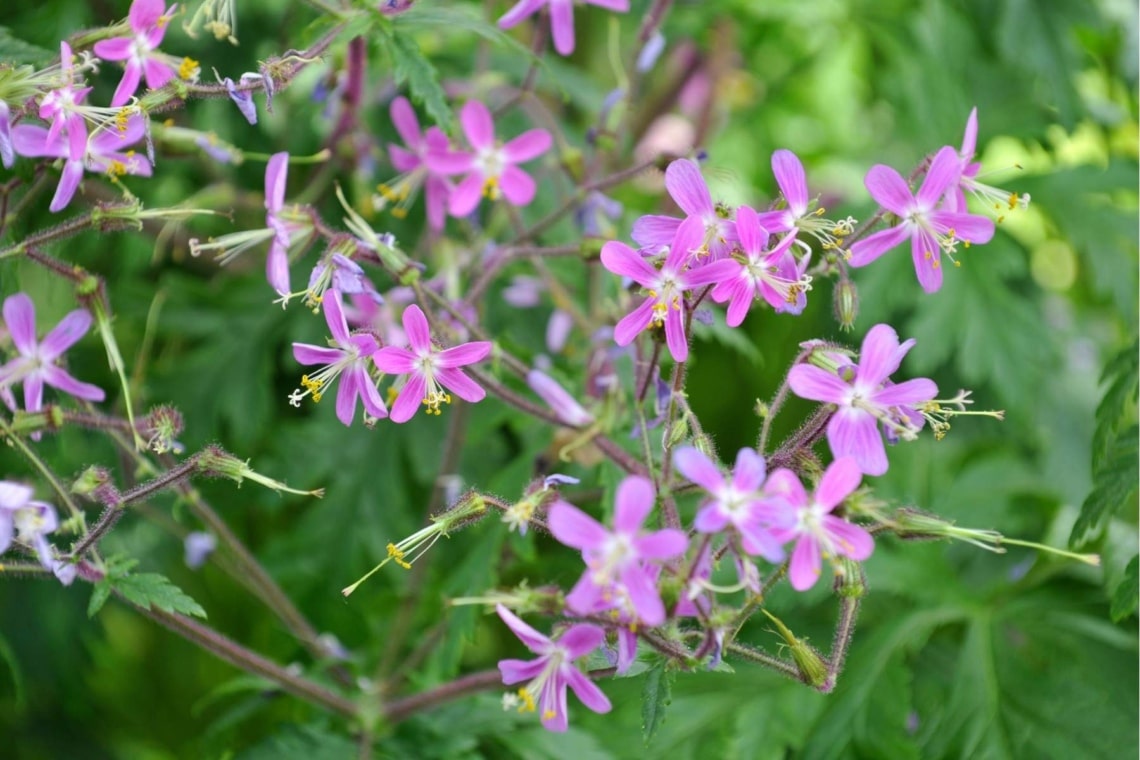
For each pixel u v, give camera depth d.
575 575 0.91
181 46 0.94
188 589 0.98
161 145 0.85
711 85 1.04
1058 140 1.06
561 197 0.94
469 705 0.88
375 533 0.94
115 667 1.01
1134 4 1.08
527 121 0.98
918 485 0.96
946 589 0.93
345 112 0.89
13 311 0.78
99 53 0.80
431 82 0.82
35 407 0.79
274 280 0.80
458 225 0.95
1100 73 1.15
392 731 0.87
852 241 0.78
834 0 1.07
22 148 0.79
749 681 0.90
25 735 0.98
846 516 0.73
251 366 0.95
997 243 0.98
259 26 0.95
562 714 0.75
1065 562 0.92
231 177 0.95
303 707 0.95
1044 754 0.88
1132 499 0.95
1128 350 0.85
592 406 0.84
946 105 1.01
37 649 0.95
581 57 1.11
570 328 0.92
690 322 0.76
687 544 0.73
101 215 0.79
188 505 0.89
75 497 0.82
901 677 0.88
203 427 0.94
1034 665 0.90
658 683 0.74
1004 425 1.01
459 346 0.76
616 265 0.75
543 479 0.76
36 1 0.91
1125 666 0.90
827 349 0.75
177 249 0.92
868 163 1.07
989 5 1.01
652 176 1.01
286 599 0.87
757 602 0.74
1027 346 0.97
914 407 0.76
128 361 0.94
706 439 0.76
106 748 1.00
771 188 1.14
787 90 1.18
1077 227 0.99
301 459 0.94
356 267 0.79
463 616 0.87
